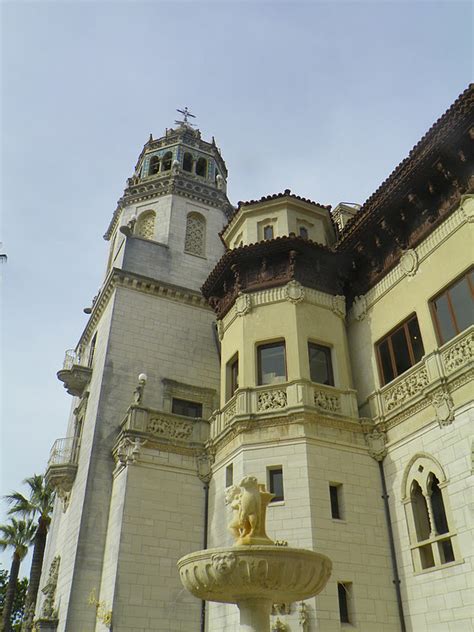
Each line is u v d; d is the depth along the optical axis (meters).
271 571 9.26
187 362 25.12
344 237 20.70
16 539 38.59
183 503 19.67
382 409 17.89
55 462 24.27
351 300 21.16
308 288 20.48
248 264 21.53
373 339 19.42
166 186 31.89
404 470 16.39
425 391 15.84
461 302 15.98
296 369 18.38
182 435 21.00
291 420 17.41
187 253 29.19
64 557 21.61
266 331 19.72
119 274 25.73
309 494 15.97
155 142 36.12
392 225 18.92
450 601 13.73
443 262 16.89
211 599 10.49
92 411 23.36
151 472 19.72
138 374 23.75
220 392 23.25
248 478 10.92
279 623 14.22
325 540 15.45
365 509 16.50
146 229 31.16
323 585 9.95
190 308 26.70
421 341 17.28
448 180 16.91
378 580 15.45
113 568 17.98
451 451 14.74
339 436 17.50
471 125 15.67
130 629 17.00
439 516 14.90
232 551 9.34
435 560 14.48
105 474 21.03
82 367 25.83
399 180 18.06
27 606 32.06
